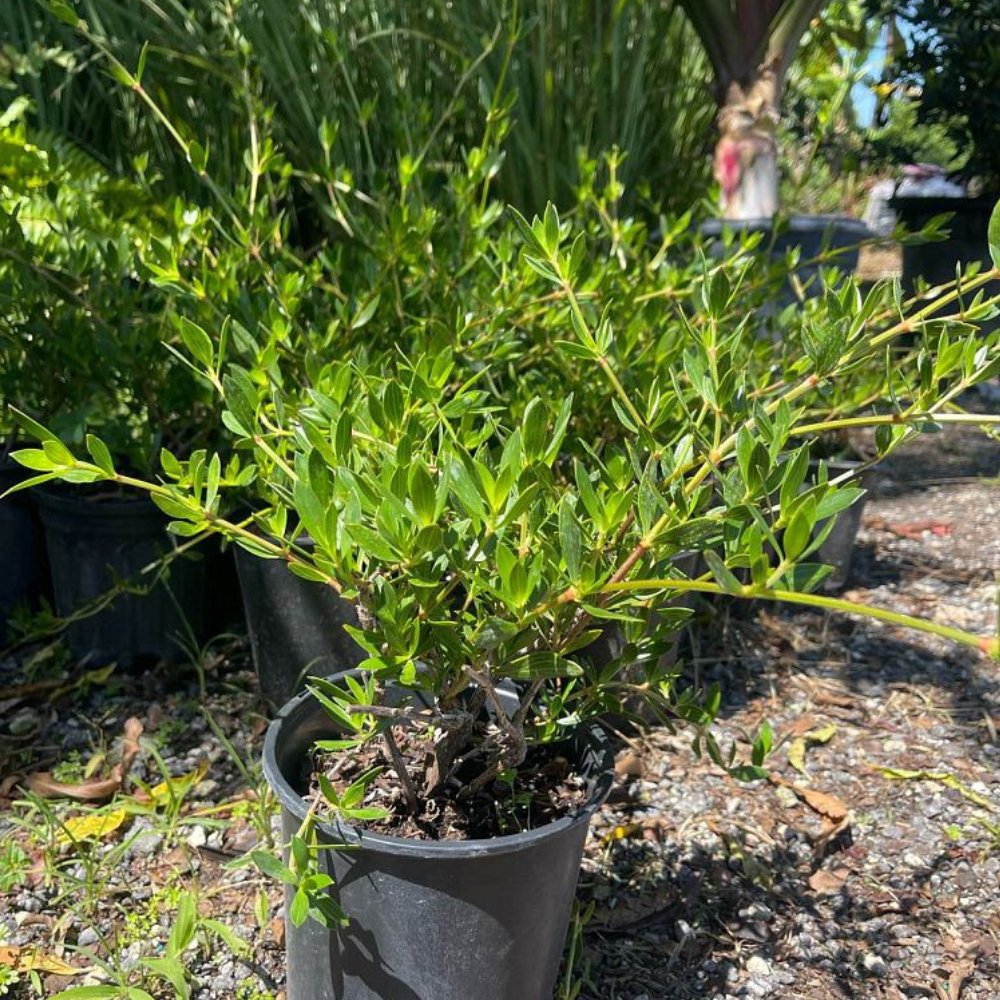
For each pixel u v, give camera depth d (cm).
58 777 191
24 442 242
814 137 444
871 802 193
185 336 129
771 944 159
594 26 351
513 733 121
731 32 333
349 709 115
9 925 158
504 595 100
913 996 151
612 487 117
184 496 107
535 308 203
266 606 200
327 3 309
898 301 119
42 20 322
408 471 101
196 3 304
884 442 114
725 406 111
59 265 226
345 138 304
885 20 455
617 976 152
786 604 264
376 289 205
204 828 179
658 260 234
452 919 119
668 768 200
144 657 230
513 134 329
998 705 226
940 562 294
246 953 153
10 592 238
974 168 457
